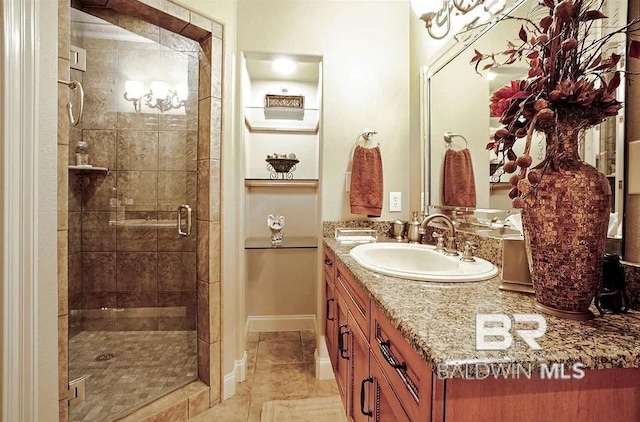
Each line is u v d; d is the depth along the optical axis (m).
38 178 1.04
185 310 1.95
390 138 1.99
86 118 2.06
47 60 1.06
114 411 1.42
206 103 1.62
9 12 0.96
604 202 0.61
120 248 2.08
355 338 1.12
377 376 0.85
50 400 1.08
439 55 1.61
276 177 2.55
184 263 1.98
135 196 2.09
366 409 0.98
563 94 0.61
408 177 2.01
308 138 2.60
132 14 1.43
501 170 1.15
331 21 1.95
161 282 2.07
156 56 1.96
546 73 0.66
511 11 1.10
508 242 0.82
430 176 1.71
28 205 1.01
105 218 2.08
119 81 2.02
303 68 2.41
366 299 0.96
